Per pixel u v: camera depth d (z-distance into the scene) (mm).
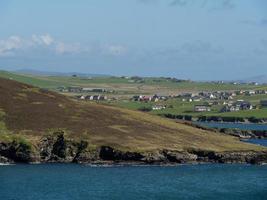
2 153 194875
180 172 182125
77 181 157875
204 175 177500
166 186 154125
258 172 188500
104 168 185625
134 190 146000
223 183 163125
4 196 133625
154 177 169625
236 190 151250
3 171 172625
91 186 150250
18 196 134000
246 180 169750
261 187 157500
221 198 138625
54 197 133625
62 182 155375
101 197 135250
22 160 194750
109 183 156000
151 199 134500
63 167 185125
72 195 136750
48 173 171250
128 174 173875
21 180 157000
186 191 147250
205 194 143625
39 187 146625
